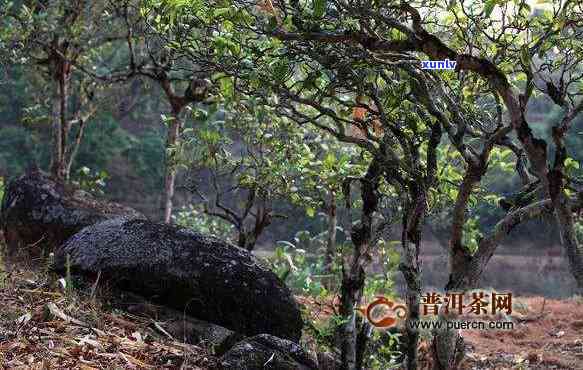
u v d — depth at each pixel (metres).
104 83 9.17
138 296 5.41
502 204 4.58
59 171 8.92
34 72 10.14
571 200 3.82
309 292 7.02
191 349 4.95
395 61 3.96
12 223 7.00
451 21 4.44
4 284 5.45
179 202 24.62
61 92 8.83
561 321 8.73
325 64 3.94
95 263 5.46
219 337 5.13
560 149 3.63
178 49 4.46
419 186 4.38
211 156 6.41
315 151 6.91
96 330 4.86
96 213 6.91
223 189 18.66
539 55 3.92
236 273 5.33
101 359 4.54
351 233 4.80
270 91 4.23
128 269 5.39
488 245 4.30
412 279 4.47
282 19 3.81
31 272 6.03
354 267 4.74
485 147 4.19
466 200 4.29
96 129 24.86
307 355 4.83
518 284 17.36
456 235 4.35
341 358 4.79
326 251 8.16
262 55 3.95
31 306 5.09
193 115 6.43
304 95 5.75
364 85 4.12
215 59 4.37
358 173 5.89
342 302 4.79
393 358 6.03
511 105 3.53
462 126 4.03
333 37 3.65
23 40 8.39
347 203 4.90
